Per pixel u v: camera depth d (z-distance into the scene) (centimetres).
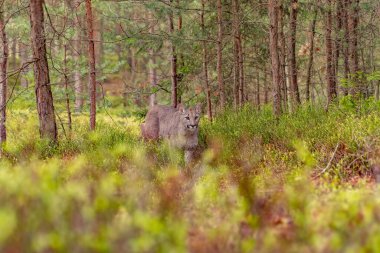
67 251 507
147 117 1811
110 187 693
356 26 2297
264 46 2462
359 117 1536
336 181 980
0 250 505
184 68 2289
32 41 1504
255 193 779
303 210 679
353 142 1231
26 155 1299
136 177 916
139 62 4634
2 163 1170
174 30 2153
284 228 687
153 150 1514
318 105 1930
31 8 1480
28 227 530
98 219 598
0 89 1955
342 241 567
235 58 2275
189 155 1625
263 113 1845
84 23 2223
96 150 1274
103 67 2277
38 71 1509
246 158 1284
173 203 729
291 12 2203
